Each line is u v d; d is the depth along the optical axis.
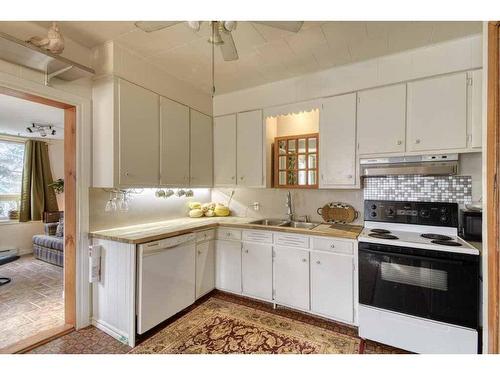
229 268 2.75
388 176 2.42
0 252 4.20
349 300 2.12
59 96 1.96
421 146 2.10
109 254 2.07
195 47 2.12
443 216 2.12
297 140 3.00
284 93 2.76
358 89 2.36
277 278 2.47
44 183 4.78
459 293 1.66
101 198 2.28
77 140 2.09
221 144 3.19
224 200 3.49
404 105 2.17
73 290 2.11
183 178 2.76
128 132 2.18
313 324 2.23
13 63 1.74
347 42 2.04
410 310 1.80
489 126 0.99
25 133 4.40
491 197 0.97
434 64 2.06
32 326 2.13
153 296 2.04
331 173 2.49
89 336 2.02
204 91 3.07
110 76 2.07
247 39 1.99
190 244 2.45
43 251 4.01
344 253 2.14
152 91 2.41
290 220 2.95
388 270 1.88
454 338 1.67
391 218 2.33
